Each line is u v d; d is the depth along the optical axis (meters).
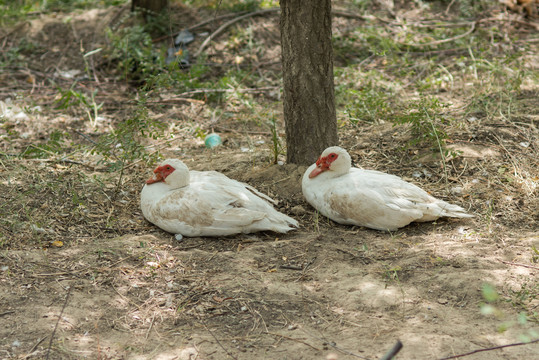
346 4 12.05
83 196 6.07
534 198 6.01
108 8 11.73
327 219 5.88
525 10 11.77
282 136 7.75
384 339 3.96
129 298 4.50
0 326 4.05
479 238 5.32
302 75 6.21
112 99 9.12
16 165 6.58
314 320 4.25
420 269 4.79
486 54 10.05
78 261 4.90
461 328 4.03
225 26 10.90
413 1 12.37
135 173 6.70
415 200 5.49
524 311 4.18
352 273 4.78
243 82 9.62
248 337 4.07
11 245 5.11
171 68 8.80
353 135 7.60
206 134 7.89
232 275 4.79
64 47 10.83
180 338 4.07
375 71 9.43
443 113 7.99
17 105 8.77
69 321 4.16
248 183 6.45
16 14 11.45
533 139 7.19
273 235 5.60
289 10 6.05
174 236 5.51
